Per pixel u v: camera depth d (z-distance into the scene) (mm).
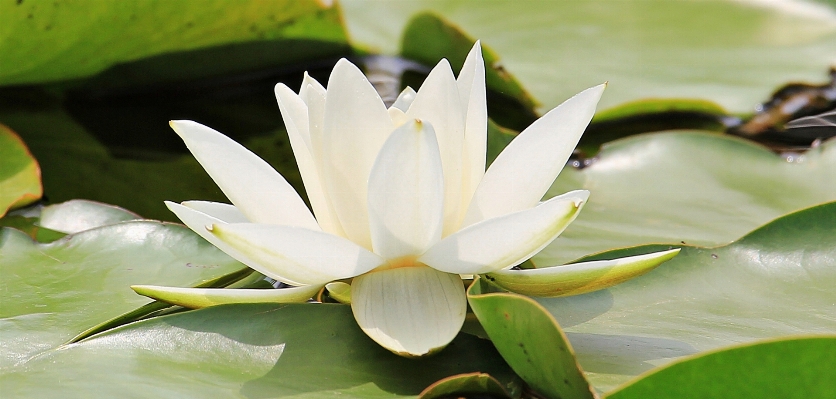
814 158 1168
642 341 1050
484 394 1024
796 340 991
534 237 1031
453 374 1032
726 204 1146
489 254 1033
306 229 1027
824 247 1083
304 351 1039
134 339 1044
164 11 1269
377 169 1023
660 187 1159
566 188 1159
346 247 1031
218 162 1046
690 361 998
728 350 995
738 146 1176
